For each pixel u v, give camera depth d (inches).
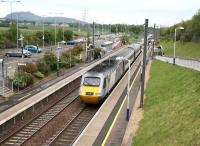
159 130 952.9
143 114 1240.8
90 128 1091.3
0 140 1017.5
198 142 756.0
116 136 1023.0
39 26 6825.8
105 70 1587.1
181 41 4229.8
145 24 1307.8
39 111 1364.4
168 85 1520.7
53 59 2448.3
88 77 1469.0
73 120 1263.5
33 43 3969.0
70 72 2415.1
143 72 1342.3
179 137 836.6
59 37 4621.1
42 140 1034.7
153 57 3319.4
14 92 1681.8
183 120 928.3
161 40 5708.7
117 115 1250.6
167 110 1106.7
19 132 1103.0
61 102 1547.7
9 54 2856.8
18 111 1229.1
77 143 952.3
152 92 1542.8
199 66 1594.5
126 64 2324.1
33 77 1980.8
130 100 1498.5
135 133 1035.9
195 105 986.1
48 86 1780.3
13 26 3668.8
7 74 1815.9
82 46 3533.5
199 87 1160.2
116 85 1867.6
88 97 1433.3
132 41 6633.9
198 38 3777.1
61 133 1096.8
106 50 3941.9
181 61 2117.4
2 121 1099.3
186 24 4795.8
